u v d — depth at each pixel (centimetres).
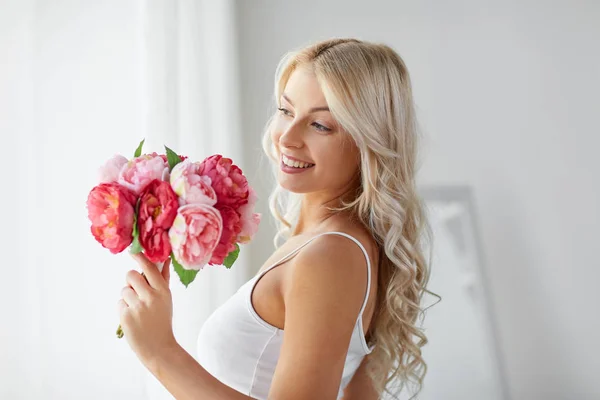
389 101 108
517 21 250
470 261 239
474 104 248
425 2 254
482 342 234
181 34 194
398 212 107
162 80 172
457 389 231
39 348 131
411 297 118
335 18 257
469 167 246
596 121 244
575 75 246
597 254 239
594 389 234
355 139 104
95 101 152
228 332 105
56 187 139
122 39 162
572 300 238
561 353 235
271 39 258
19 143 131
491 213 243
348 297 91
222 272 217
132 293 92
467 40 251
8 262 126
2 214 126
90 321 145
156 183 82
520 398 233
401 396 223
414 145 116
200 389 87
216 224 81
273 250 251
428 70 251
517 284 238
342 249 95
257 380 103
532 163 245
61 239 139
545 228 241
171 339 90
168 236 81
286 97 109
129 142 161
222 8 229
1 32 128
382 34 254
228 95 233
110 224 80
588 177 242
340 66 103
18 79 132
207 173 88
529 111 246
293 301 91
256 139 255
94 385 144
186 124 192
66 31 146
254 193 93
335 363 88
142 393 156
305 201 121
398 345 119
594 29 247
